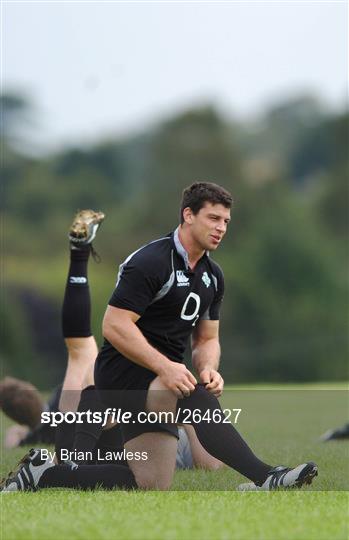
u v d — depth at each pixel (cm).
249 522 1756
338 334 17050
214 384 2264
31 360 14000
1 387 3078
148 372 2252
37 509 1897
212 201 2223
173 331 2288
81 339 2636
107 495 2080
